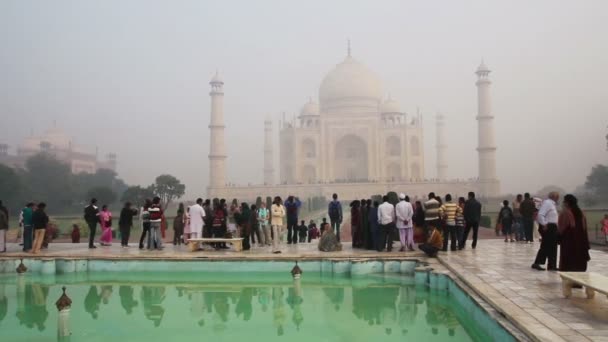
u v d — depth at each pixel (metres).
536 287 11.59
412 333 10.73
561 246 12.01
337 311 12.91
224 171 84.94
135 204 61.62
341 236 32.59
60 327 10.67
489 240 24.42
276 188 82.19
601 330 8.05
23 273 17.64
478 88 80.94
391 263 17.39
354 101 97.50
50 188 78.56
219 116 84.94
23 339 10.50
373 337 10.48
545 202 14.22
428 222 18.70
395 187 80.00
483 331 10.06
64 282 16.98
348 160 96.69
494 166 79.50
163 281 17.08
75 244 24.56
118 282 16.97
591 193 71.06
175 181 66.06
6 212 20.80
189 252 19.66
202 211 20.69
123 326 11.62
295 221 22.23
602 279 9.92
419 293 14.81
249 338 10.54
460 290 12.41
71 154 125.25
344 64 102.19
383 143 91.75
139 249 21.23
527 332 8.09
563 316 8.95
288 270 17.73
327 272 17.53
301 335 10.74
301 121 101.81
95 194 67.56
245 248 20.38
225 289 15.81
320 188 80.81
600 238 28.61
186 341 10.35
